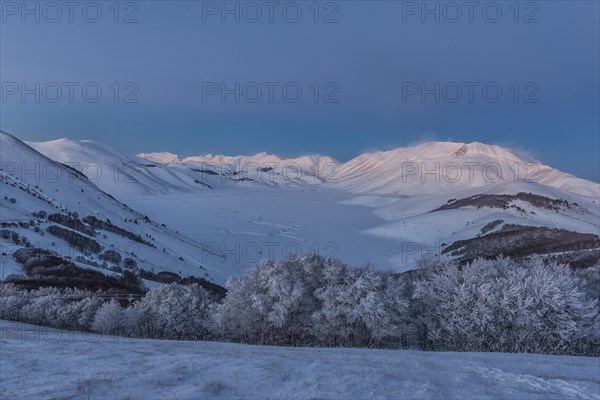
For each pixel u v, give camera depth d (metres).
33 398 9.69
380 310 26.50
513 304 25.72
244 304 29.91
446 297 27.56
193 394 9.95
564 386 12.14
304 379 11.38
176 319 33.41
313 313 28.66
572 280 28.34
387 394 10.02
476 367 14.57
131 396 9.89
